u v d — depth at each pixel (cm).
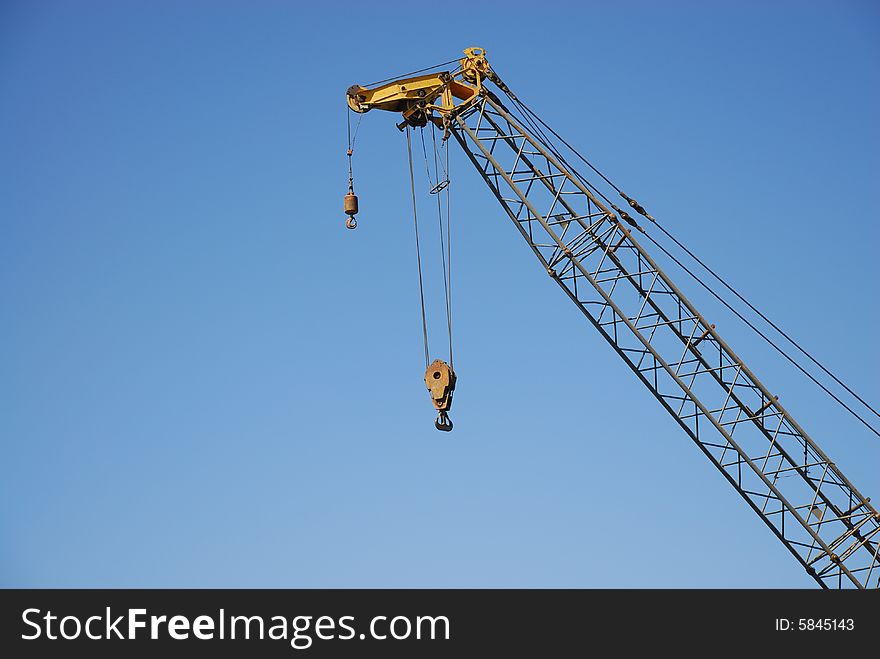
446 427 8906
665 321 9106
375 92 9494
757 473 9100
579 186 9131
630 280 9162
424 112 9444
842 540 9119
